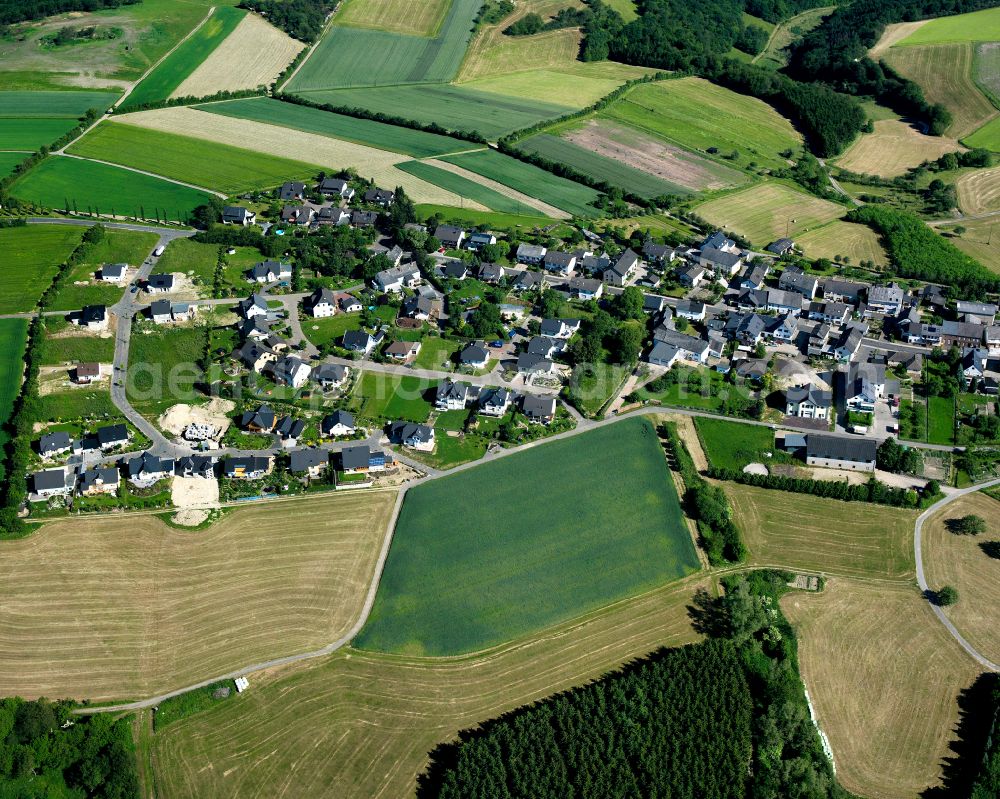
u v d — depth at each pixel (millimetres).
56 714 124375
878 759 123438
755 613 138750
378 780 119375
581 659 135500
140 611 141750
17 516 155500
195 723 126312
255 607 143000
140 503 160000
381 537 156000
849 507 164375
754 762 120625
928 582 149875
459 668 134375
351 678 132625
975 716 128875
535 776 115812
